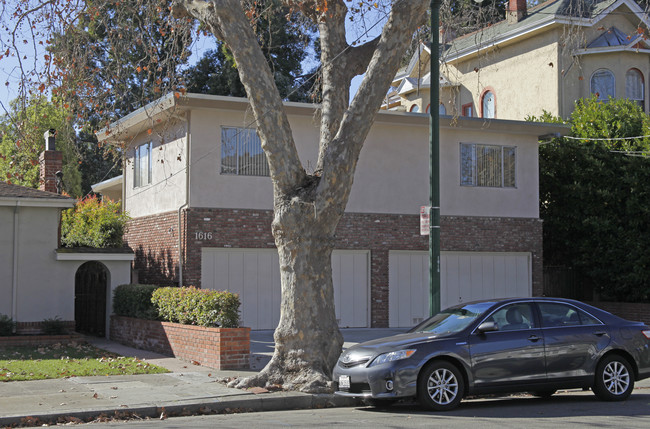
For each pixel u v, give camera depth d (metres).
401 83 32.88
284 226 12.05
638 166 22.86
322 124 13.09
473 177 23.95
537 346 10.68
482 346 10.47
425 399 10.15
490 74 31.22
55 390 11.63
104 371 13.61
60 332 18.84
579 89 28.38
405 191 23.08
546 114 25.98
